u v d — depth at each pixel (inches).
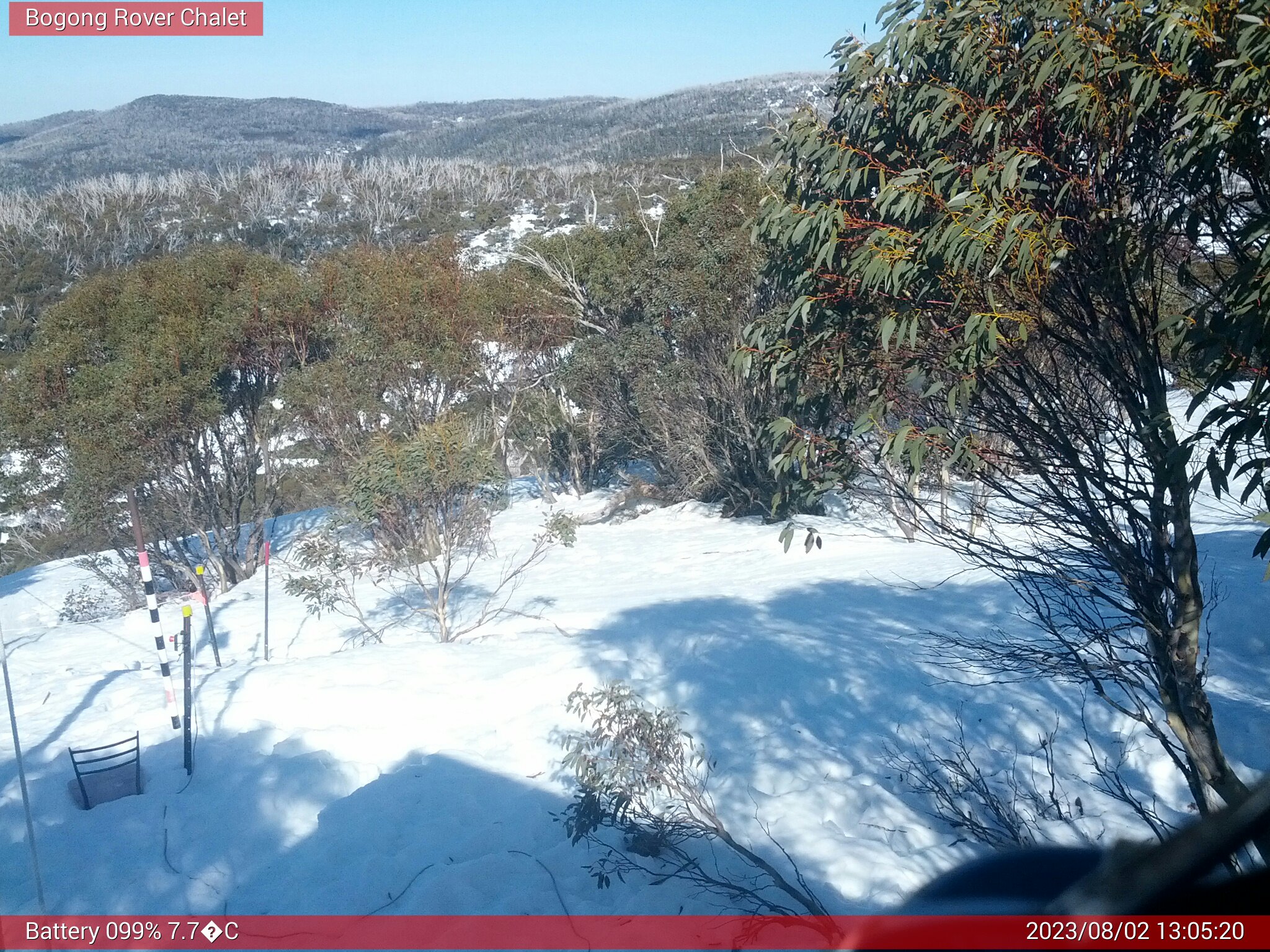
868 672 306.8
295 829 240.2
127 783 261.0
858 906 179.9
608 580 588.1
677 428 778.2
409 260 861.8
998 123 129.3
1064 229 132.5
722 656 338.6
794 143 150.3
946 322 143.4
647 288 764.6
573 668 345.7
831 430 173.0
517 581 601.3
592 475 999.0
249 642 487.5
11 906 202.1
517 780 257.8
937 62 141.3
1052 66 122.3
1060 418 147.7
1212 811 152.6
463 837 223.8
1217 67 108.0
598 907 190.4
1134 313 141.3
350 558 491.8
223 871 216.8
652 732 205.8
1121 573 148.3
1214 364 114.3
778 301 606.2
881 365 149.9
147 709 334.6
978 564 205.9
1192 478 139.7
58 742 306.7
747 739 275.3
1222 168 123.4
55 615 760.3
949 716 269.1
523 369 925.8
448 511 456.1
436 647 404.2
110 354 770.8
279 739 298.5
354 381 752.3
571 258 884.0
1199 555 354.0
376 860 213.6
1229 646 278.4
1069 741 245.8
